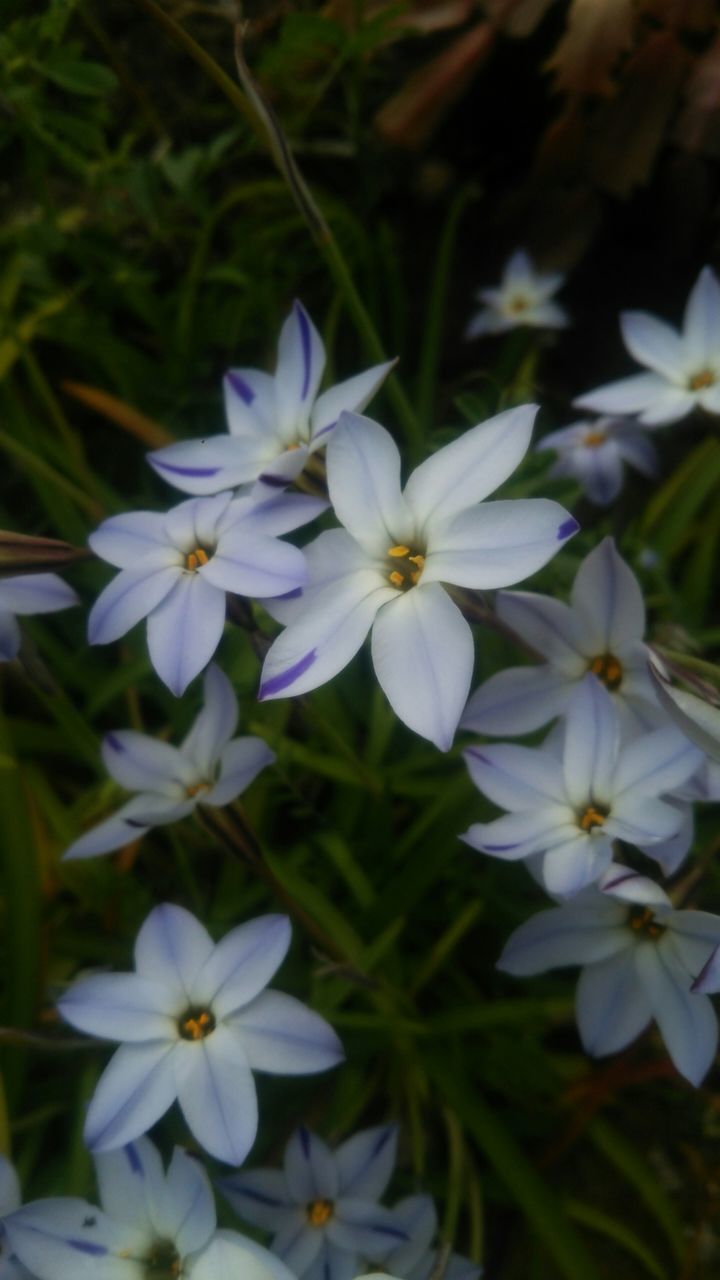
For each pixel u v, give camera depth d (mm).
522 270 377
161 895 327
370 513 244
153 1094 245
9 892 295
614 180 373
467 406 302
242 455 266
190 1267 243
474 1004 318
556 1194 294
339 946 300
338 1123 297
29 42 329
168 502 374
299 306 262
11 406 351
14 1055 295
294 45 352
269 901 315
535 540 235
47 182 387
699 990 232
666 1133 321
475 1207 296
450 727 230
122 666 329
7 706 356
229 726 271
